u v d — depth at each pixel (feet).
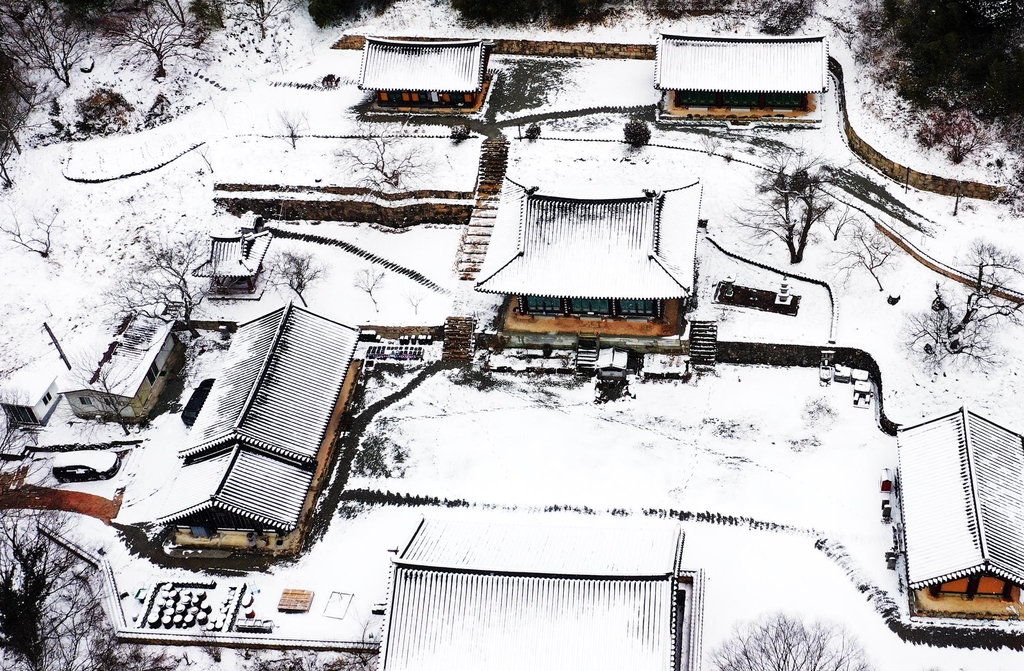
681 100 335.06
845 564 238.68
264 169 333.42
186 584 253.44
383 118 345.31
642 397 276.41
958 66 314.96
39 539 265.13
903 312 277.44
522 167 322.14
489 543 233.76
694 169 315.17
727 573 239.71
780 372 277.23
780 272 291.99
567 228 278.67
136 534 265.54
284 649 239.50
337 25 375.45
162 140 350.23
